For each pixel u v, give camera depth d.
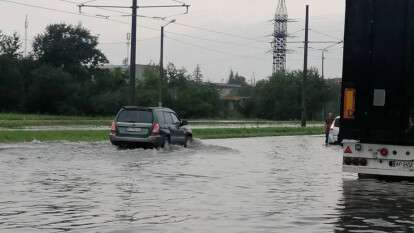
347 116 17.12
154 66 122.12
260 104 132.38
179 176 18.62
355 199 14.48
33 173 18.58
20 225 10.73
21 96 104.31
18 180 16.81
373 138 16.97
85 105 107.12
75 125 55.41
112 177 17.94
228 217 11.80
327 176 19.64
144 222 11.16
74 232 10.21
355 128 17.11
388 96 16.78
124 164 22.03
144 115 28.92
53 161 22.55
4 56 104.62
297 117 129.25
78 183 16.44
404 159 16.94
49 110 106.50
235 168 21.81
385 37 16.73
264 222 11.35
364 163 17.22
